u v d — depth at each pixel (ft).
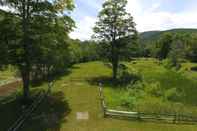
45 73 194.08
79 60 337.11
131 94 128.36
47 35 99.71
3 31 94.07
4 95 137.18
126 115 93.15
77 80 171.32
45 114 94.73
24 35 94.32
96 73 212.23
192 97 134.00
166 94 134.62
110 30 165.89
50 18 99.66
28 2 94.68
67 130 80.18
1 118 88.69
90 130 80.64
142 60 405.39
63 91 134.21
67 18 102.89
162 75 207.00
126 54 167.94
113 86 148.15
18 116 90.12
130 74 176.86
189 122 91.40
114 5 164.25
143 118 92.17
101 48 169.27
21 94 127.95
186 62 361.71
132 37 166.91
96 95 123.65
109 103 108.06
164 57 454.40
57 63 123.03
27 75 102.06
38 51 97.81
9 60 95.91
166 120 91.40
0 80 194.39
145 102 114.11
